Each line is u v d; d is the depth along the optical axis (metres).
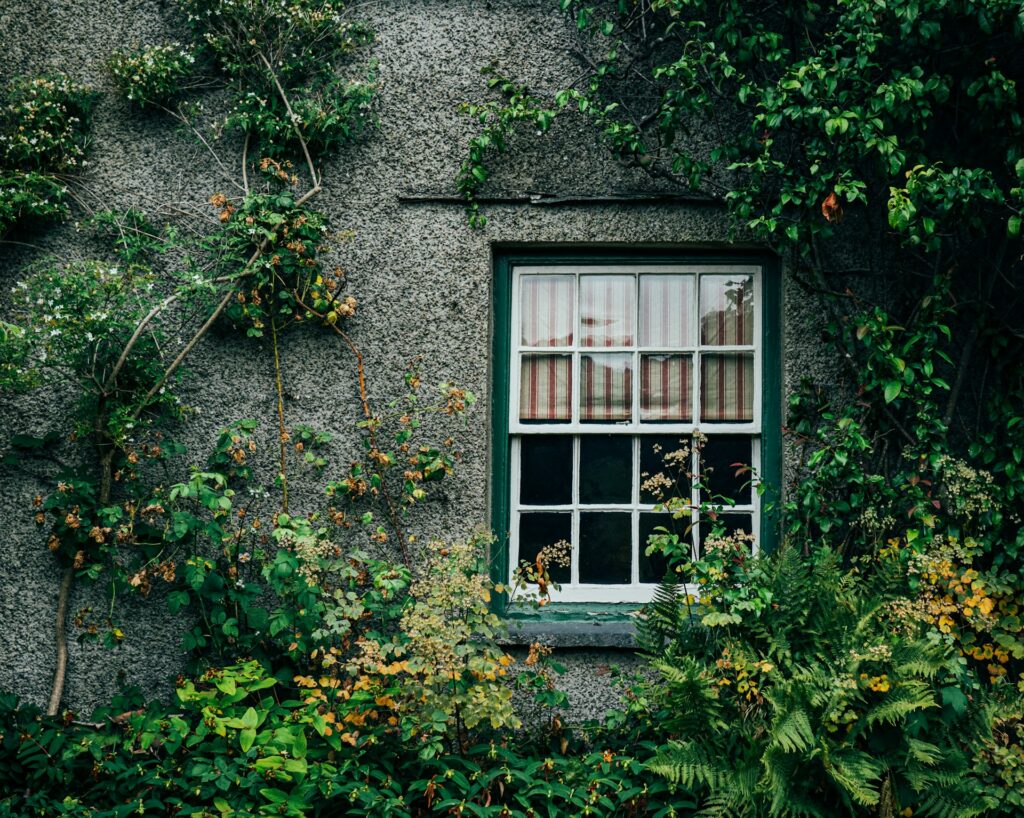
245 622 5.26
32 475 5.41
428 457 5.34
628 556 5.54
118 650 5.34
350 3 5.59
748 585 4.84
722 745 4.61
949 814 4.42
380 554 5.39
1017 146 5.10
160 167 5.57
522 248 5.59
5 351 4.99
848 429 5.11
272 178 5.49
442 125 5.52
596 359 5.61
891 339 5.07
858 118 4.87
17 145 5.41
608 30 5.34
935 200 4.89
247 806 4.37
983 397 5.32
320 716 4.60
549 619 5.38
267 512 5.41
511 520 5.56
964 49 5.11
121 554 5.38
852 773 4.28
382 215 5.50
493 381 5.58
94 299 5.11
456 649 4.54
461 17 5.56
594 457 5.59
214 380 5.48
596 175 5.47
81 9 5.62
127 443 5.37
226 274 5.50
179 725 4.59
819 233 5.20
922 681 4.52
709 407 5.56
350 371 5.46
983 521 5.00
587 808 4.49
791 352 5.37
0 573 5.38
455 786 4.63
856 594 4.87
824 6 5.41
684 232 5.43
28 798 4.54
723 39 5.22
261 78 5.57
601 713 5.22
